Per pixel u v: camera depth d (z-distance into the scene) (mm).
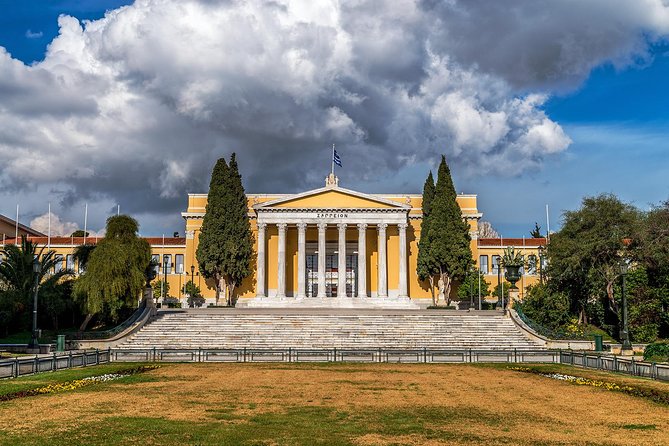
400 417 23078
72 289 65562
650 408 25328
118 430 20391
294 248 95812
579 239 68000
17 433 19891
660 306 62344
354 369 40344
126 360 45969
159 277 99125
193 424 21469
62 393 28672
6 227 109188
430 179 93938
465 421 22406
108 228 66125
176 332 57812
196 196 97625
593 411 24578
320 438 19469
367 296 92125
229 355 46688
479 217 97750
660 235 63969
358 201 90562
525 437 19828
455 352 46406
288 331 58219
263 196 97500
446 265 88125
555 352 46500
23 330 63938
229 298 88812
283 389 30500
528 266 85438
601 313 67125
